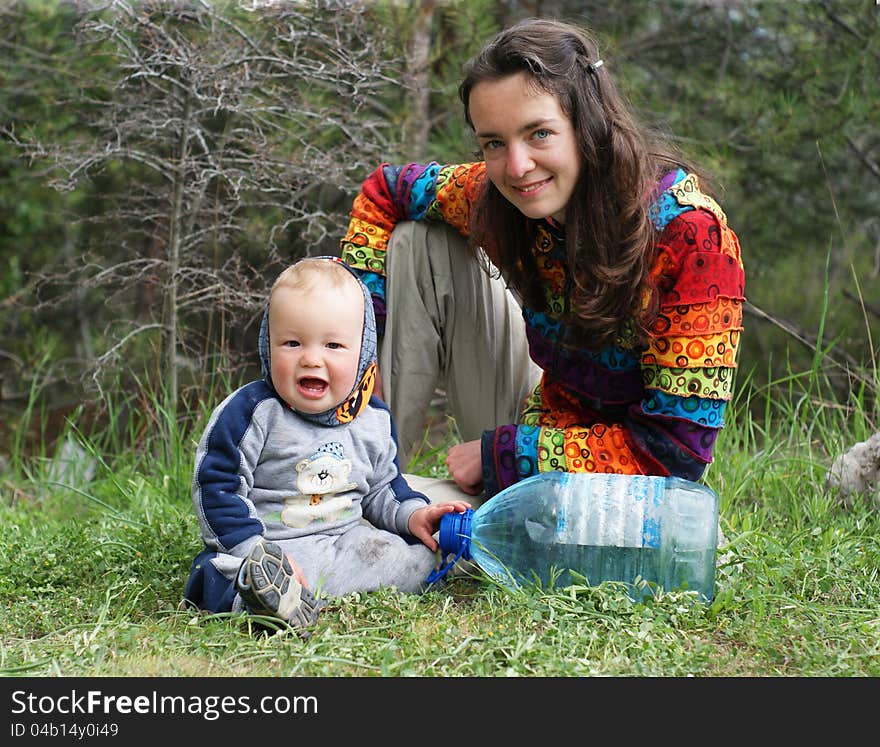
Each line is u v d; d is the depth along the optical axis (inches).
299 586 111.0
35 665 102.0
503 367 153.7
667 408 123.8
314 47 227.9
